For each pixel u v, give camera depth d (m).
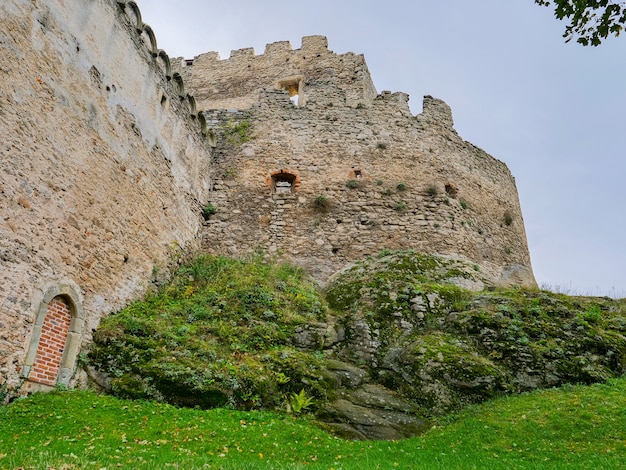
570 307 10.82
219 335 9.21
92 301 8.54
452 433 7.21
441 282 12.32
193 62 21.88
